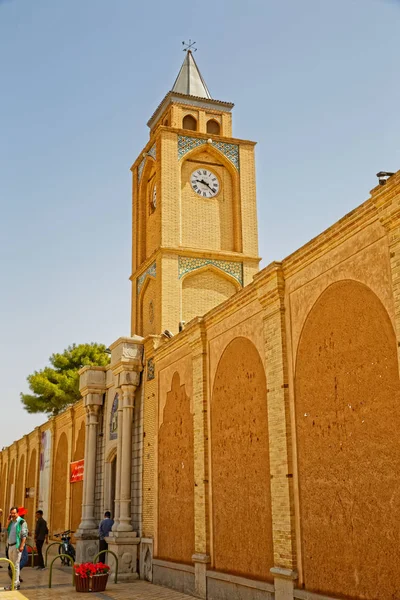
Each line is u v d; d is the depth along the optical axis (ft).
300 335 34.58
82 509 70.79
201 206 72.74
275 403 36.01
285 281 36.70
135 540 56.85
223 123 77.82
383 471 26.94
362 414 28.71
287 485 33.86
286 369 35.68
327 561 30.27
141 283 75.10
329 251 32.45
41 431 107.76
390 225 27.32
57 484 94.02
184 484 48.98
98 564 49.14
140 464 59.52
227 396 43.19
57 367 139.85
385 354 27.50
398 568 25.58
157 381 57.62
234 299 42.63
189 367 50.29
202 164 74.38
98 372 73.41
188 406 49.80
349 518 28.94
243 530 39.06
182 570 47.16
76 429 85.56
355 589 28.09
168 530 51.21
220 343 45.14
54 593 47.73
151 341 59.98
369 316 28.86
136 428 61.52
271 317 37.42
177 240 69.56
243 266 71.31
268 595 35.04
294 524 33.27
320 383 32.27
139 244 77.36
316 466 31.89
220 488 42.73
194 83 79.15
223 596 40.40
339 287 31.35
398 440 26.21
